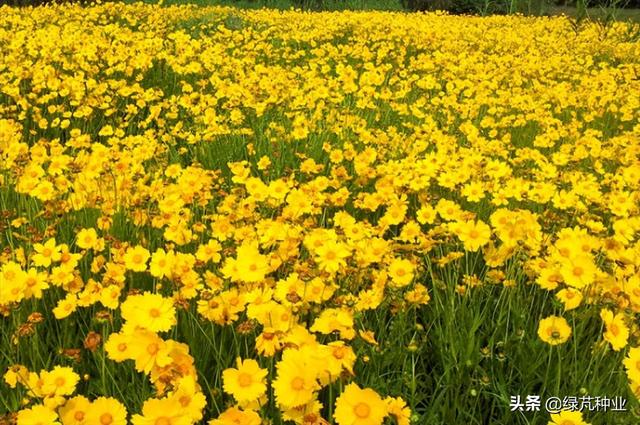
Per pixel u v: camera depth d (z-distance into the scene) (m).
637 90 6.96
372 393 1.34
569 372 2.20
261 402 1.53
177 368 1.55
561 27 14.32
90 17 11.40
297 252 2.58
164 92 6.89
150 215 3.05
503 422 2.08
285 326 1.84
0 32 8.58
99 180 3.31
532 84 7.82
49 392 1.60
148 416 1.34
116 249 2.52
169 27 11.12
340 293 2.43
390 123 5.86
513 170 4.57
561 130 5.31
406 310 2.43
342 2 21.44
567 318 2.46
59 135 5.39
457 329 2.33
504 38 11.54
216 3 17.94
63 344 2.21
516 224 2.60
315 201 3.13
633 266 2.35
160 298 1.68
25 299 2.32
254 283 2.18
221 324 2.07
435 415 2.01
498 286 2.83
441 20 15.38
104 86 5.73
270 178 4.21
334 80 6.21
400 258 2.60
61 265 2.29
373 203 3.23
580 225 3.29
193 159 4.61
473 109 6.01
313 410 1.46
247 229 2.75
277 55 8.47
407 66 9.03
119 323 2.29
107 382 2.03
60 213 3.08
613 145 5.07
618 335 1.87
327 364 1.50
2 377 2.00
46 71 6.01
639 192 3.69
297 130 4.68
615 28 13.34
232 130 5.06
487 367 2.31
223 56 7.90
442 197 3.80
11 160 3.55
